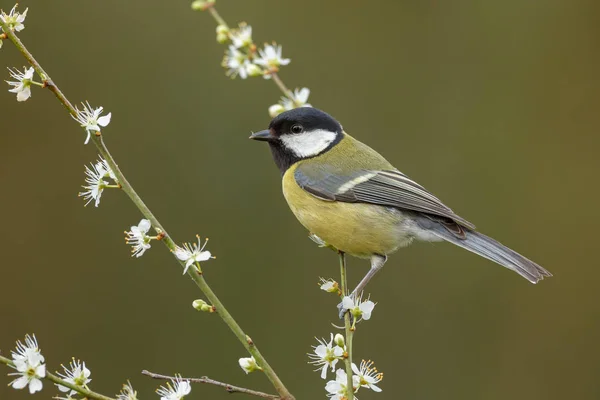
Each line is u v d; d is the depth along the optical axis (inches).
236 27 535.2
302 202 335.3
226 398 442.3
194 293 464.1
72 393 222.8
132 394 228.4
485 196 524.4
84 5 516.7
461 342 479.8
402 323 481.7
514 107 539.8
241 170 500.4
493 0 551.2
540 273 309.1
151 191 493.4
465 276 486.9
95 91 508.4
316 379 451.5
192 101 512.7
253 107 514.9
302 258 477.7
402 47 550.6
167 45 521.3
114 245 475.5
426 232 328.5
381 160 341.7
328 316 465.1
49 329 458.3
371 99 540.1
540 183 525.7
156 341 454.6
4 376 430.3
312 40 545.6
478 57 550.6
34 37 506.9
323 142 343.9
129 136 502.3
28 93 236.1
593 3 548.7
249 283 475.2
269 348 458.9
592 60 546.6
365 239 328.8
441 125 538.9
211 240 482.9
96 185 241.3
